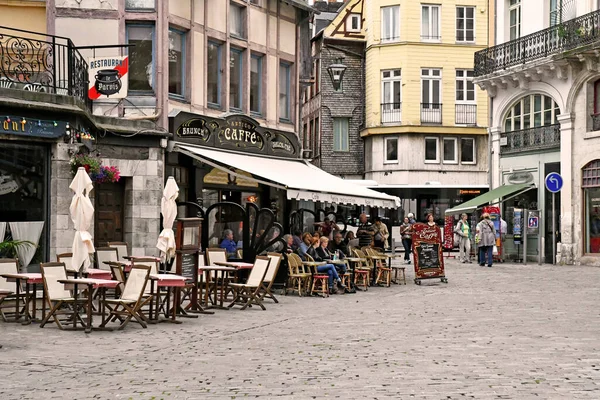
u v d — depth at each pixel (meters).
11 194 18.34
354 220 47.34
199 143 25.61
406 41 54.81
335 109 58.03
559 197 35.09
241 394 9.14
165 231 17.19
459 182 55.22
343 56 57.97
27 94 18.08
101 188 22.67
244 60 28.52
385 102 55.69
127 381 10.06
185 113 24.86
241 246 24.33
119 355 12.10
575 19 33.94
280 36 30.53
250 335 14.17
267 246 22.19
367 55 56.75
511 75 37.28
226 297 19.34
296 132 31.31
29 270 18.59
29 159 18.66
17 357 11.84
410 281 26.34
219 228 25.34
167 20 24.17
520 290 22.22
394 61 55.19
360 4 58.06
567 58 33.62
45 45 22.39
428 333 14.06
